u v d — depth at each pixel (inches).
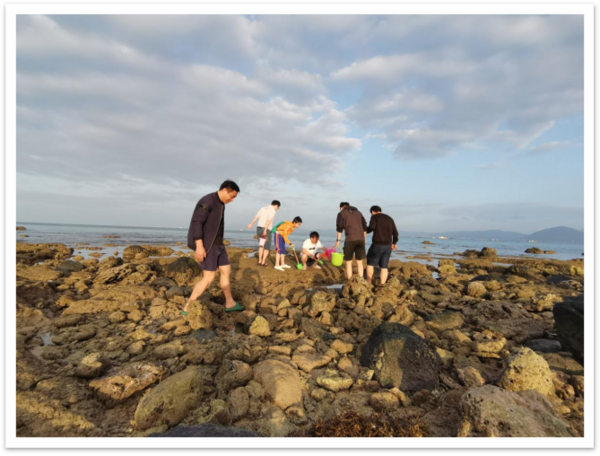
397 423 93.4
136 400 103.7
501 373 116.4
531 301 222.8
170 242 910.4
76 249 597.9
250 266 365.4
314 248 385.4
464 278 390.9
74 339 145.7
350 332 181.8
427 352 128.0
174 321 168.4
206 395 108.3
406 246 1343.5
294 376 117.1
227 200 178.4
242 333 167.5
